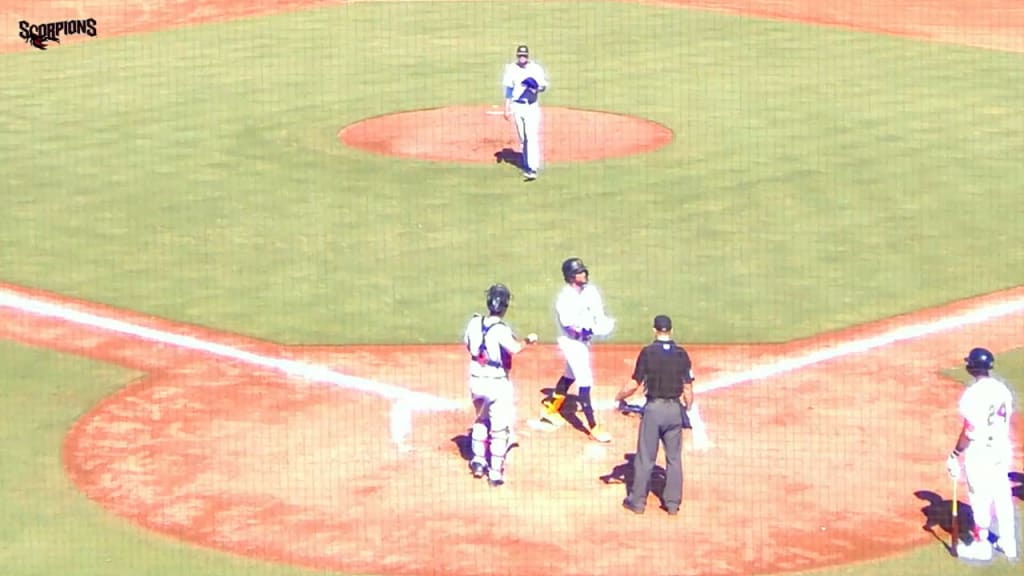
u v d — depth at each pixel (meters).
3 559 44.28
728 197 84.31
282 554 44.41
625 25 134.50
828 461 50.44
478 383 48.06
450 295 69.06
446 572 43.28
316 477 49.31
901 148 94.38
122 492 48.59
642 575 42.97
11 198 85.19
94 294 69.44
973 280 70.88
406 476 49.34
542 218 80.81
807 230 78.50
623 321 65.50
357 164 92.00
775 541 45.06
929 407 55.25
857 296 68.69
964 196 84.38
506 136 98.62
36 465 50.72
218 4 144.25
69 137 99.12
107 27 135.75
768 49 124.25
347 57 123.56
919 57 121.12
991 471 43.72
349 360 60.66
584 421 53.62
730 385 57.53
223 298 68.81
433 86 113.00
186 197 85.31
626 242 76.69
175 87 113.69
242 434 52.91
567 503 47.41
